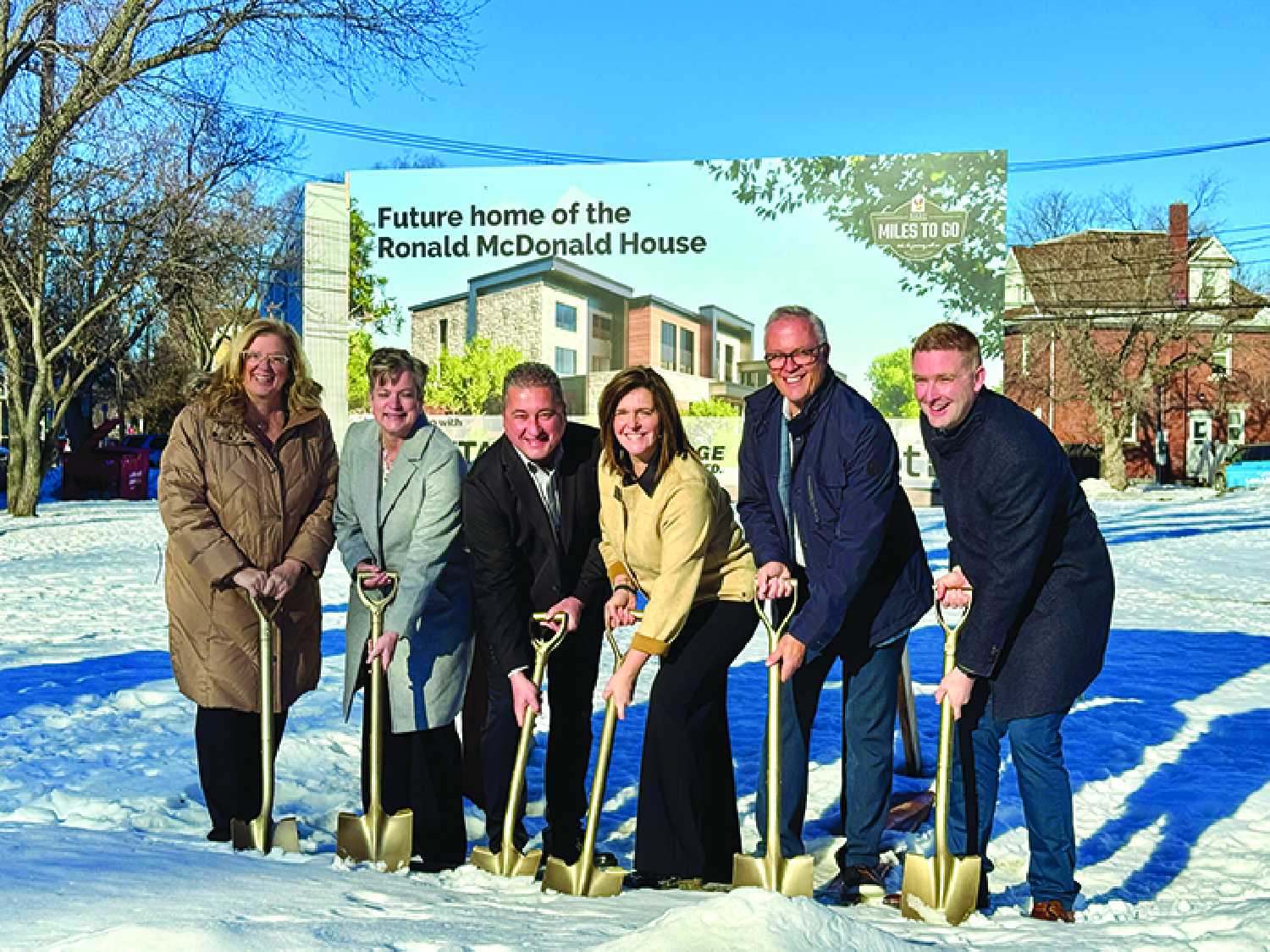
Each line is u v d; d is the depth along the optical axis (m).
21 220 22.30
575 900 3.57
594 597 4.23
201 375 4.44
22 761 5.41
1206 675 8.21
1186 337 39.06
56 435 26.89
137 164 22.64
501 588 4.12
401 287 14.32
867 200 13.56
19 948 2.52
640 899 3.63
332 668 7.98
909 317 13.52
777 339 3.90
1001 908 3.89
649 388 3.85
